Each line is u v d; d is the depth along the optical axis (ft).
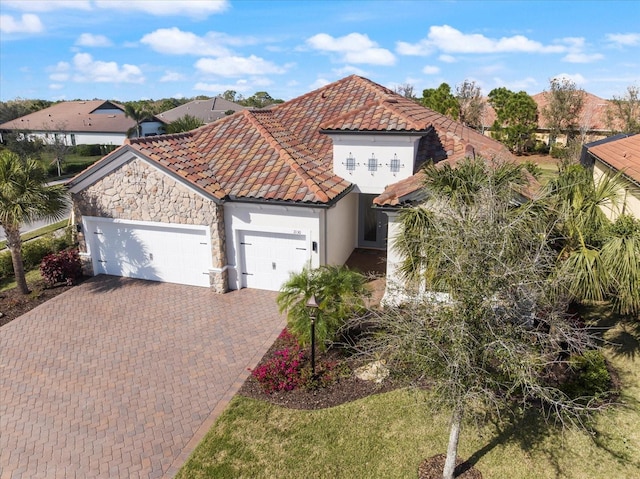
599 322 47.39
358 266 65.72
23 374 41.93
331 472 30.17
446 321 24.48
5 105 256.73
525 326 26.00
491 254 24.20
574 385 36.01
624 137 81.25
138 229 60.44
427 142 63.72
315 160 63.00
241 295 57.36
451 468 28.04
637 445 31.42
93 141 217.97
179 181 55.16
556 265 29.45
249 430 34.22
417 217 34.06
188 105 257.14
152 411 36.88
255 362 43.32
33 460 32.14
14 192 53.42
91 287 60.39
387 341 27.37
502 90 184.75
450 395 23.89
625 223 36.35
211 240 56.44
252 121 67.92
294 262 56.49
